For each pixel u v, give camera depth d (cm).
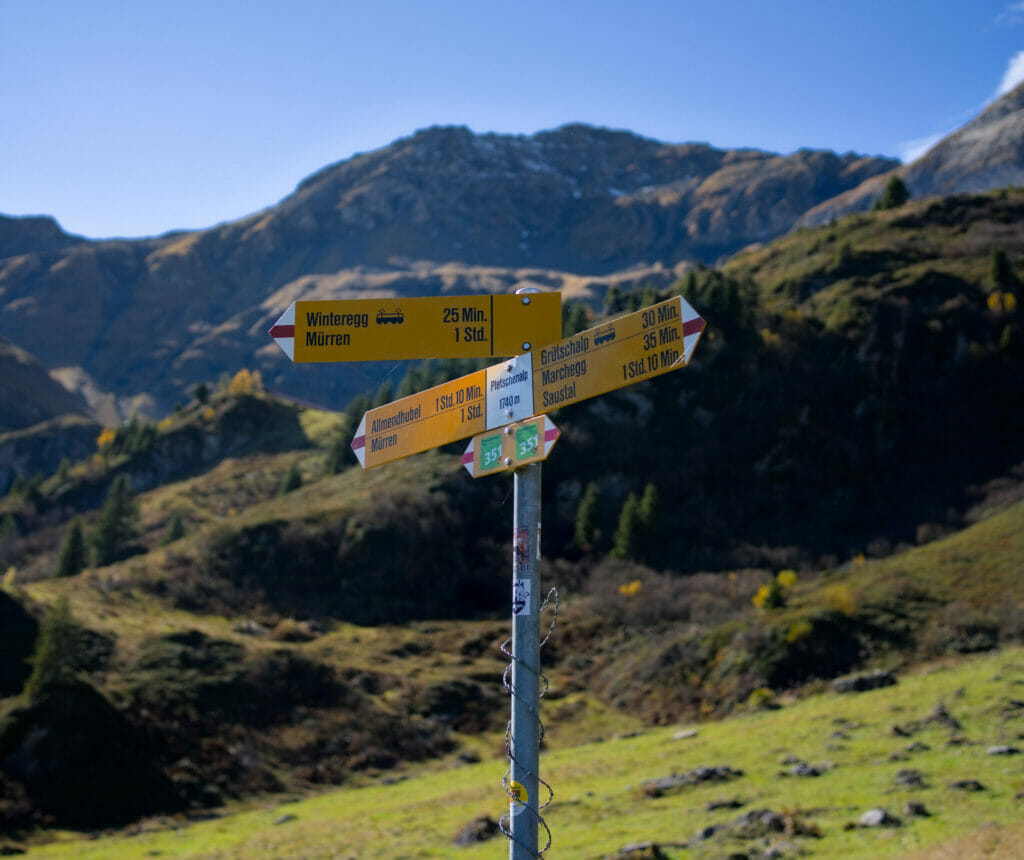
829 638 7050
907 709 4256
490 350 712
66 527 18400
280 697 7219
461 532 12269
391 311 729
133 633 7794
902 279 16300
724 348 14975
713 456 13562
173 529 14450
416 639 9638
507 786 614
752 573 10694
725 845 2506
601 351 662
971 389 14038
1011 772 2764
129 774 5722
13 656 6638
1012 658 5125
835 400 14138
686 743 4934
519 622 636
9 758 5462
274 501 14925
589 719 7231
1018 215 19138
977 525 9225
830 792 2961
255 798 5884
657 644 8494
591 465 13712
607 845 2748
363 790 5881
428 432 756
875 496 12656
